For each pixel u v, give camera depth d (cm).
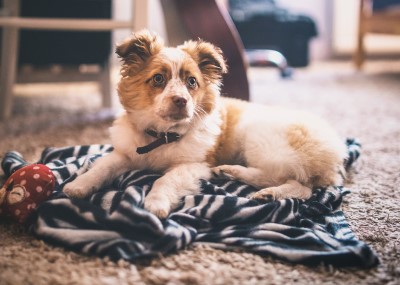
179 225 135
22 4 324
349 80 550
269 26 616
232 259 124
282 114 184
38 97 423
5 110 317
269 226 138
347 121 320
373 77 574
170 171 164
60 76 365
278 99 414
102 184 160
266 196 156
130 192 137
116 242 124
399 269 121
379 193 181
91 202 146
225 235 135
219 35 254
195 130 176
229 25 254
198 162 174
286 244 132
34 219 137
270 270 120
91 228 133
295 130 172
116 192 149
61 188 158
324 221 150
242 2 646
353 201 172
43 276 113
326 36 866
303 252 124
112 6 354
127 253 122
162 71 166
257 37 618
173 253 127
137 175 165
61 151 201
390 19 579
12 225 142
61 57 349
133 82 171
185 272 117
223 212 143
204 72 181
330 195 162
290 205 148
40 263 119
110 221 131
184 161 173
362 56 680
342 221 148
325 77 584
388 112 352
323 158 168
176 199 153
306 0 843
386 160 229
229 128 191
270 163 168
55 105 382
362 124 311
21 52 338
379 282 115
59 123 306
